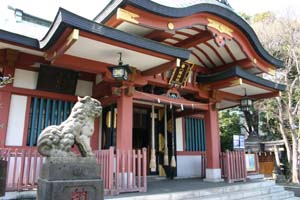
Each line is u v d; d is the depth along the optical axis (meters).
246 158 10.39
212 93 9.23
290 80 16.06
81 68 6.25
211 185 7.66
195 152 11.34
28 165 5.66
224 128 19.75
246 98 9.80
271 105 16.62
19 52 6.64
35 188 5.68
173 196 5.89
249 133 18.28
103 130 8.31
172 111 10.63
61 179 3.48
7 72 6.57
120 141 6.59
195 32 8.05
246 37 8.41
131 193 5.90
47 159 3.68
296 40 15.41
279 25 16.30
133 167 6.22
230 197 6.79
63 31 5.01
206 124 9.35
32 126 7.00
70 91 7.69
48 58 6.00
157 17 6.33
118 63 6.52
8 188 5.41
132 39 5.52
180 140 10.96
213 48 8.94
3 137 6.39
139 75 7.15
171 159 10.05
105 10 6.38
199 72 9.54
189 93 9.45
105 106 8.20
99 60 6.37
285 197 8.54
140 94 7.36
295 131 15.06
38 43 6.00
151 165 8.88
